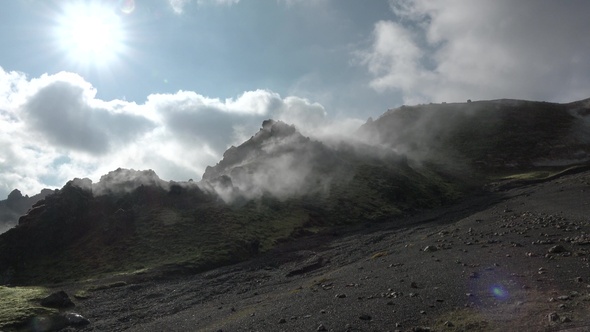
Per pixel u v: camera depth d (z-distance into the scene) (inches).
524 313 764.6
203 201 4069.9
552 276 989.8
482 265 1243.2
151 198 3949.3
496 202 4121.6
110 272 2709.2
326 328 887.7
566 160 7062.0
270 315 1128.2
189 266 2652.6
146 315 1648.6
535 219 2159.2
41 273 2898.6
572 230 1657.2
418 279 1215.6
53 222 3454.7
